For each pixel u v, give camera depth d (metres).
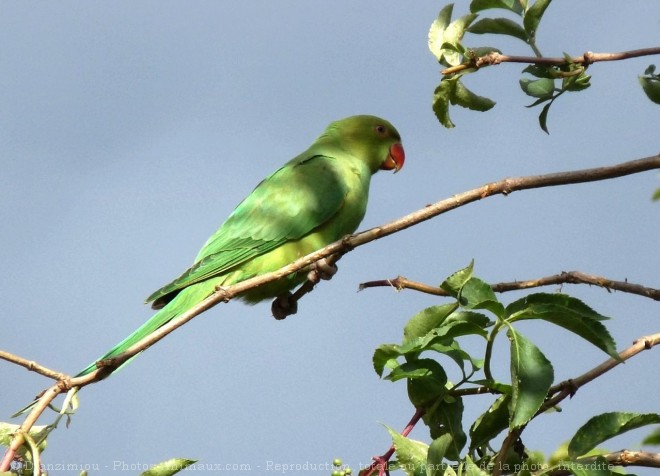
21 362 6.64
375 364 6.96
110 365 6.88
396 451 6.31
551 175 7.14
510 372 6.34
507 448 6.32
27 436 6.38
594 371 6.65
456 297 6.67
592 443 6.31
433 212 7.37
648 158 6.94
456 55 8.37
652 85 8.23
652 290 7.18
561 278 7.54
